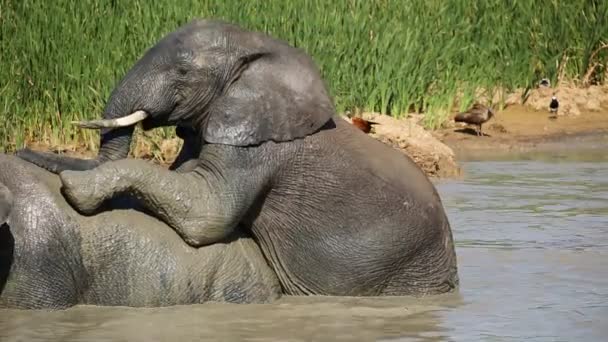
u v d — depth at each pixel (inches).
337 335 472.7
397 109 991.0
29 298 488.4
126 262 499.5
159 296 501.4
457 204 723.4
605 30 1178.6
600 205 719.7
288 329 479.2
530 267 577.6
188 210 500.1
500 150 965.2
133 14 863.1
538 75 1158.3
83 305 499.2
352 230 518.0
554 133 1024.9
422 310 507.8
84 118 842.2
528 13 1147.3
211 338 466.0
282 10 925.8
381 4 1033.5
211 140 507.8
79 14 853.8
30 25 840.3
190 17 866.8
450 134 1007.6
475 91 1083.9
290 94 515.2
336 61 935.0
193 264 506.6
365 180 520.4
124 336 465.4
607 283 550.9
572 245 620.7
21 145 828.0
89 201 491.8
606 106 1115.3
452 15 1075.9
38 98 842.8
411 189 528.1
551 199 738.8
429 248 527.8
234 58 512.4
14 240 486.6
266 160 509.7
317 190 516.7
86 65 842.8
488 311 507.5
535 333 477.1
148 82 511.2
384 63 979.9
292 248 521.3
